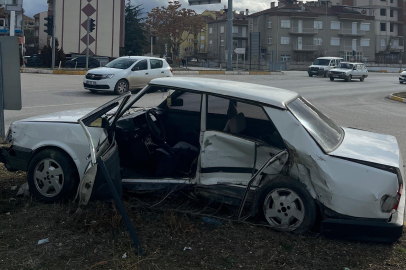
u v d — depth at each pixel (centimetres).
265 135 397
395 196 346
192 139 474
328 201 357
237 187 395
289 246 357
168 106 480
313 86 2580
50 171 418
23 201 428
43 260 315
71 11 3962
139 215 397
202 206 426
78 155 407
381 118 1288
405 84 3091
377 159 366
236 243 359
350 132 474
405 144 875
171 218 386
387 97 2097
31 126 430
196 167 412
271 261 333
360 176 348
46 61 3075
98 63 3322
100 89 1545
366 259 343
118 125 453
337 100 1844
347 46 7856
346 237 360
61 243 343
